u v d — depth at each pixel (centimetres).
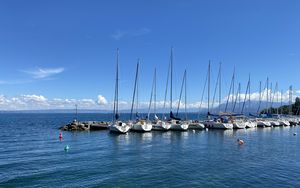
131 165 3644
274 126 10538
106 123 9350
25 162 3819
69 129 8625
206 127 8594
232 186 2770
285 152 4622
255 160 3944
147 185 2814
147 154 4422
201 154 4419
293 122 11331
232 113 9606
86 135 7181
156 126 7800
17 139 6444
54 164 3700
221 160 3941
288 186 2766
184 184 2839
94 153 4516
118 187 2756
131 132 7525
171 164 3694
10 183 2873
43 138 6619
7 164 3697
